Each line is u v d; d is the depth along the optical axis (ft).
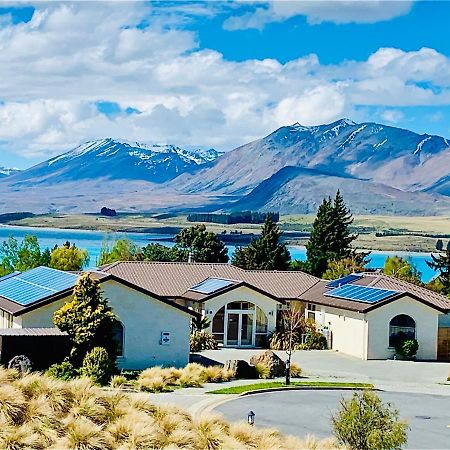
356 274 199.72
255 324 177.58
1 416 60.80
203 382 128.67
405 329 168.45
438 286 235.40
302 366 151.84
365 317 165.48
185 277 194.39
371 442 73.67
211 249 309.01
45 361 123.13
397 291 169.27
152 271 194.29
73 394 67.51
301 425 99.19
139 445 61.98
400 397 123.13
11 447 57.16
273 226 302.66
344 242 305.53
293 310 172.35
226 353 164.04
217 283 182.50
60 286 138.92
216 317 175.22
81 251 283.38
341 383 132.57
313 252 304.71
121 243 303.89
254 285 194.90
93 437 60.70
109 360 122.72
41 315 132.87
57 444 59.21
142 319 142.31
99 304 127.75
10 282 157.07
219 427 71.51
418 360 167.22
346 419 75.77
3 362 120.57
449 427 101.71
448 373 150.71
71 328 125.29
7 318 140.36
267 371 137.08
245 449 67.46
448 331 170.91
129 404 69.77
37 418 61.82
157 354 143.23
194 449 65.31
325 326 180.45
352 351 169.78
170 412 71.26
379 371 150.61
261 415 104.68
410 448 88.89
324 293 186.39
